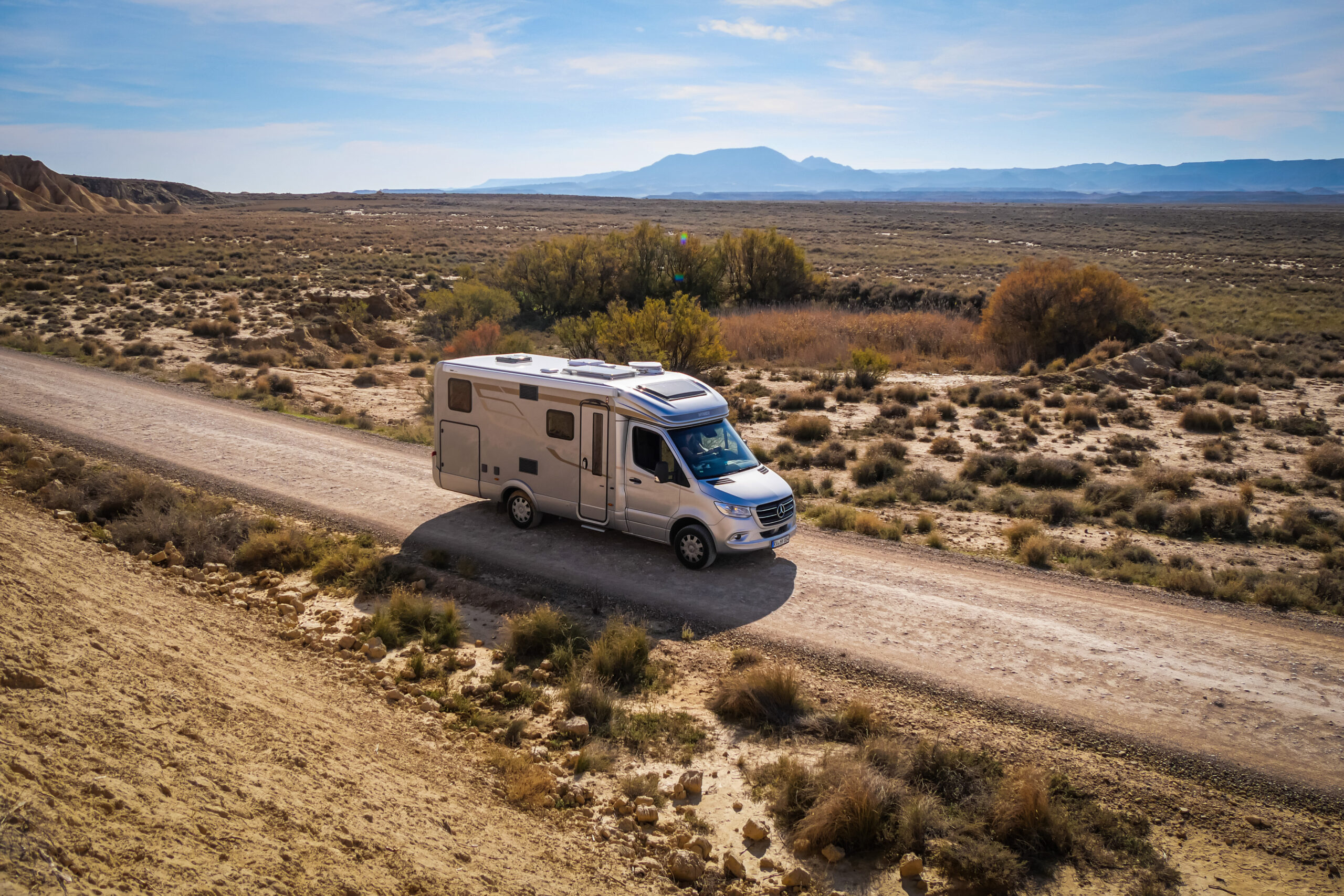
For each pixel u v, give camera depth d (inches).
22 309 1460.4
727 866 229.8
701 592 430.9
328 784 217.3
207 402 870.4
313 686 304.5
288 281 1915.6
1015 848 241.1
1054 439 856.3
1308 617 416.2
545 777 262.8
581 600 418.3
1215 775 279.1
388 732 278.7
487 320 1498.5
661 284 1854.1
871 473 697.6
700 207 7504.9
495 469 522.0
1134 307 1374.3
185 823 168.4
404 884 181.3
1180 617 410.0
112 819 157.5
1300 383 1160.2
